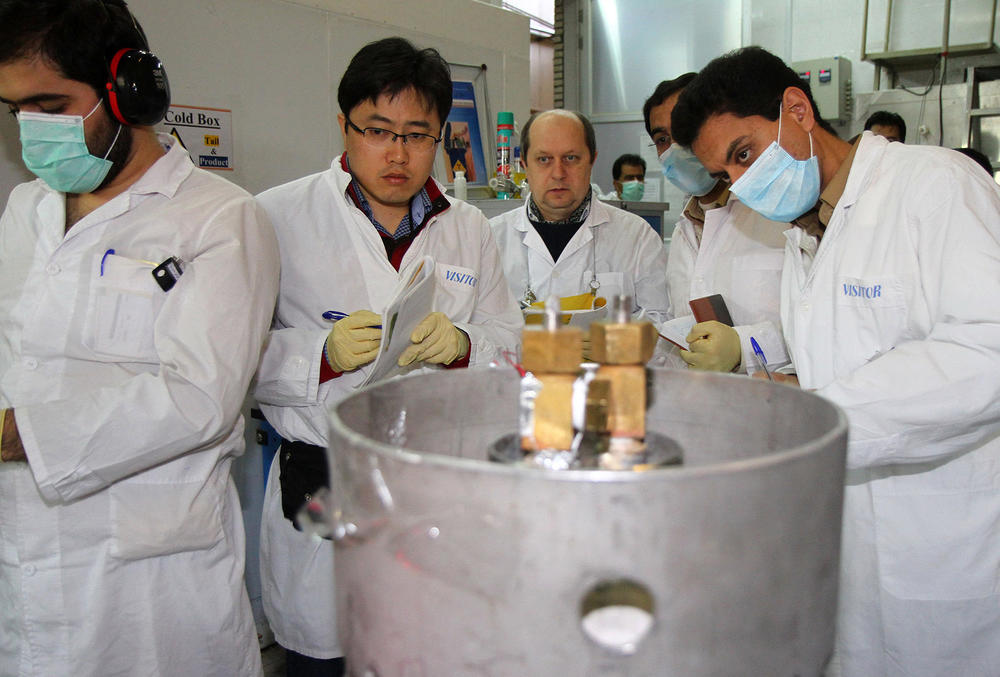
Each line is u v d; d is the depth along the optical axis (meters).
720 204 1.94
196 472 1.24
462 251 1.63
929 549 1.26
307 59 2.20
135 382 1.08
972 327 1.05
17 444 1.04
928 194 1.16
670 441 0.67
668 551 0.47
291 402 1.42
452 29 2.64
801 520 0.51
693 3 5.25
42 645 1.16
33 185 1.28
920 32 4.44
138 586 1.20
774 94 1.24
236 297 1.16
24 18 1.00
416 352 1.32
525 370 0.65
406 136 1.40
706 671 0.50
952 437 1.07
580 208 2.35
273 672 2.12
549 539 0.47
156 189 1.19
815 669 0.56
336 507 0.57
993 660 1.28
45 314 1.15
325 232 1.51
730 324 1.61
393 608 0.54
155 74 1.12
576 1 5.61
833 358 1.26
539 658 0.49
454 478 0.48
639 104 5.54
